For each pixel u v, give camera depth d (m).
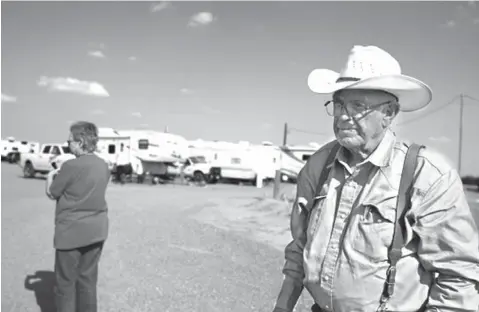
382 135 1.79
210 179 29.73
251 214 12.63
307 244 1.88
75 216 3.87
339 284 1.74
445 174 1.67
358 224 1.72
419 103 1.88
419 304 1.69
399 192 1.70
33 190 17.73
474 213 10.46
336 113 1.84
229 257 7.47
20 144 40.81
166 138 28.64
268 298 5.55
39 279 6.02
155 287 5.83
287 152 31.36
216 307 5.20
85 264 3.99
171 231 9.45
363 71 1.78
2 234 8.66
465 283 1.63
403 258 1.68
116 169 26.31
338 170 1.88
